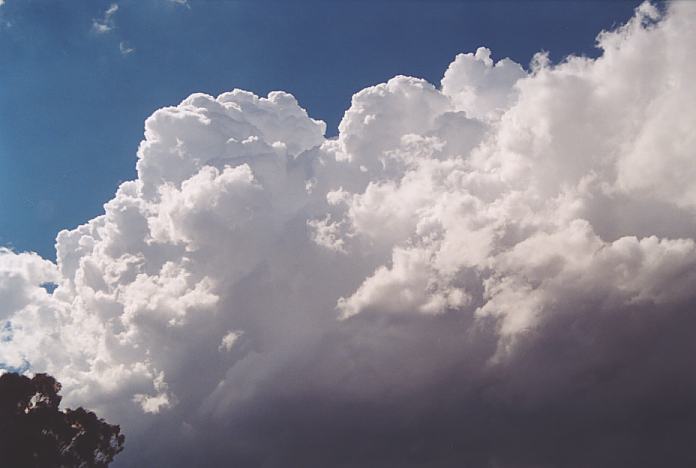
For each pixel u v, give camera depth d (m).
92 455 46.44
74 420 46.53
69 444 45.41
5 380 44.19
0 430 41.81
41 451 41.94
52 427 43.81
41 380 46.28
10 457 41.06
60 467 44.12
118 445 49.94
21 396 44.25
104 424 48.88
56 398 47.28
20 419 43.09
